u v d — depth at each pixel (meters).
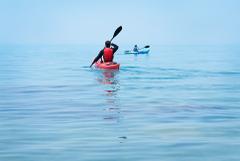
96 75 35.09
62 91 24.80
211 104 19.20
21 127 13.97
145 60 63.06
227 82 29.83
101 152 10.62
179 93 23.36
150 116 15.92
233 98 21.34
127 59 66.69
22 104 19.44
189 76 34.50
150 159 9.96
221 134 12.67
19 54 98.25
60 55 88.56
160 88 25.92
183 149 10.86
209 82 29.83
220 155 10.23
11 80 32.16
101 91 24.50
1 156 10.25
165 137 12.30
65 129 13.59
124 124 14.37
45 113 16.83
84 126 14.07
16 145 11.41
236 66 48.34
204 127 13.76
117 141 11.83
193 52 118.44
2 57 79.38
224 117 15.65
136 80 30.81
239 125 14.08
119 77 33.06
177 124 14.27
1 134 12.87
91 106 18.69
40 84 28.97
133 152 10.61
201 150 10.74
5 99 21.30
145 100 20.53
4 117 15.97
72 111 17.33
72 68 44.50
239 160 9.77
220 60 64.75
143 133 12.88
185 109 17.67
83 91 24.61
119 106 18.66
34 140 12.01
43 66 49.28
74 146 11.27
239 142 11.60
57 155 10.32
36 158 10.05
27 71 41.56
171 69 41.59
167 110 17.41
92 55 87.44
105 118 15.58
